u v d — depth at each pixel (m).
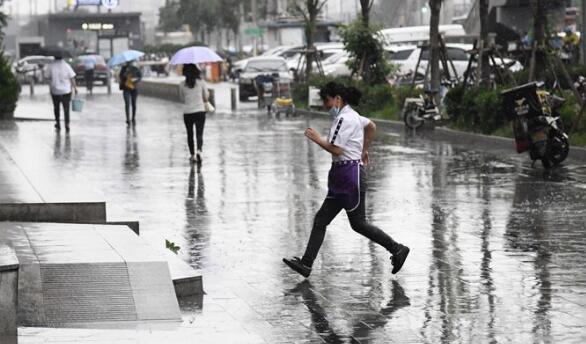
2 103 73.12
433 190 36.59
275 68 100.56
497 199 34.31
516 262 24.47
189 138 45.66
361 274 23.44
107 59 165.00
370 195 35.53
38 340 17.00
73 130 64.88
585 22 73.94
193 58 51.00
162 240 27.67
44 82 150.62
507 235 27.95
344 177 22.81
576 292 21.47
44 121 73.06
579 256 25.09
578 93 55.31
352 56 77.88
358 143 22.95
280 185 38.28
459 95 59.66
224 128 66.06
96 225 25.75
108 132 63.38
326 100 23.28
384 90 72.31
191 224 30.23
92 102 101.31
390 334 18.48
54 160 39.81
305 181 39.31
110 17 190.12
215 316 19.39
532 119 42.56
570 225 29.33
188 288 21.27
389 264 24.47
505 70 62.81
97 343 16.91
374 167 43.62
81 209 27.14
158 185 38.56
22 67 150.50
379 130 63.38
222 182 39.28
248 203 34.06
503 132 54.84
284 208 33.00
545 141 42.50
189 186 38.25
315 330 18.75
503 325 19.00
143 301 19.53
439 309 20.23
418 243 27.02
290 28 152.62
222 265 24.58
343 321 19.41
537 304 20.52
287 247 26.73
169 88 105.81
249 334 17.83
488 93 56.22
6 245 20.59
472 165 44.06
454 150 50.50
